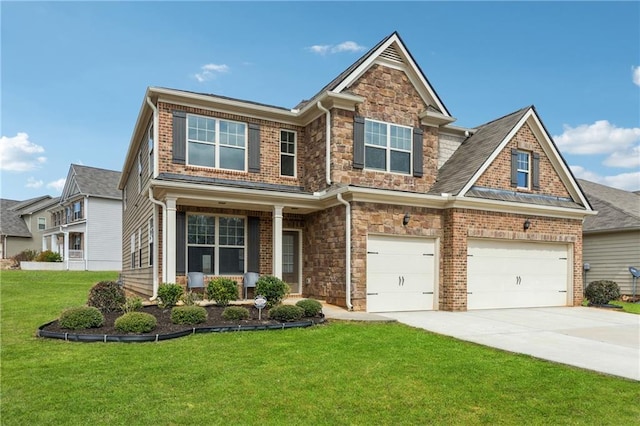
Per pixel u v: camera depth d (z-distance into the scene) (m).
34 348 7.52
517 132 15.89
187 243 13.80
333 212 13.72
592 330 10.71
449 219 14.05
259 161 14.99
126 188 24.06
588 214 16.56
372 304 13.07
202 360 6.96
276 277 12.37
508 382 6.36
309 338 8.70
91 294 10.58
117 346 7.72
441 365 7.08
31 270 33.22
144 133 16.42
